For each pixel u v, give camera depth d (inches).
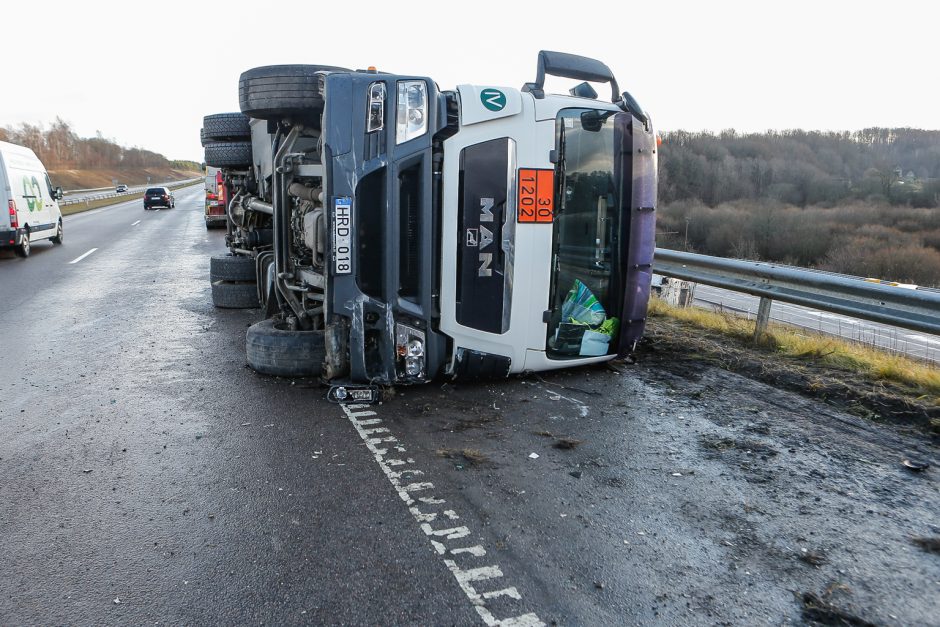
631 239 210.4
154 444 160.6
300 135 250.1
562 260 205.0
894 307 197.2
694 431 168.9
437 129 184.9
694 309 337.4
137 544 114.9
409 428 170.9
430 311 193.6
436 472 144.1
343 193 183.5
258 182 331.0
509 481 139.7
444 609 96.5
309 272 233.0
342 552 112.0
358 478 141.2
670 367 229.1
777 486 137.2
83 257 603.8
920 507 128.0
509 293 197.8
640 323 221.5
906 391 188.9
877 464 148.2
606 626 92.8
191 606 97.4
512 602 98.3
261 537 117.0
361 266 188.1
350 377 197.0
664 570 106.8
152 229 966.4
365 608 96.7
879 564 108.3
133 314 335.3
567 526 120.8
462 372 201.5
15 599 99.3
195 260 585.3
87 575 105.7
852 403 186.5
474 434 166.6
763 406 187.9
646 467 146.9
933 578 104.3
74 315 331.9
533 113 192.1
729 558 110.3
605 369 226.7
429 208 187.6
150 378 218.2
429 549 113.0
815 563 108.6
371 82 181.2
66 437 165.6
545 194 195.9
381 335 192.5
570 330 211.5
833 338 260.1
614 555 111.1
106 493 134.5
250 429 170.2
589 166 203.8
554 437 164.7
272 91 226.7
